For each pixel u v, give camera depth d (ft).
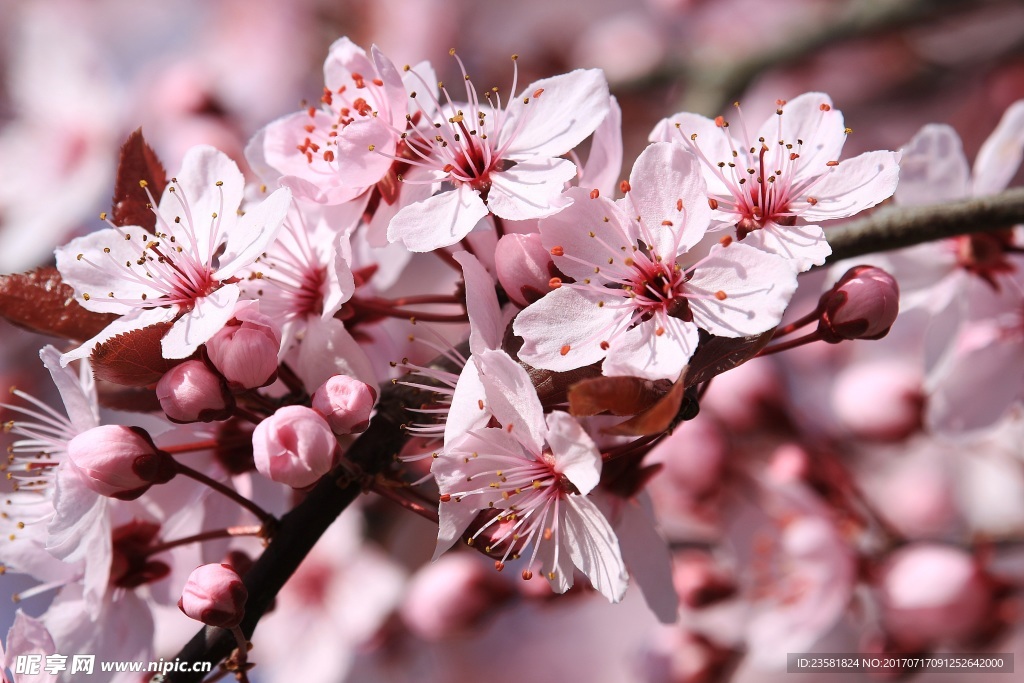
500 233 0.91
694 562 1.14
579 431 0.86
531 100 0.90
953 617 1.08
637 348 0.87
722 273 0.87
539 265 0.88
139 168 0.92
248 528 0.90
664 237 0.88
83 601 0.92
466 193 0.89
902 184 0.99
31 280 0.91
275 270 0.91
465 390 0.87
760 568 1.13
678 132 0.91
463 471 0.87
